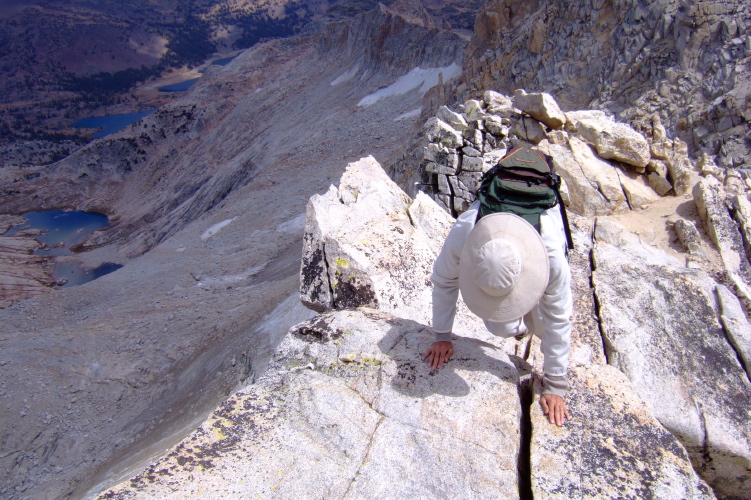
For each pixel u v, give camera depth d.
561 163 6.21
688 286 4.39
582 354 3.65
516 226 2.27
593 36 28.33
